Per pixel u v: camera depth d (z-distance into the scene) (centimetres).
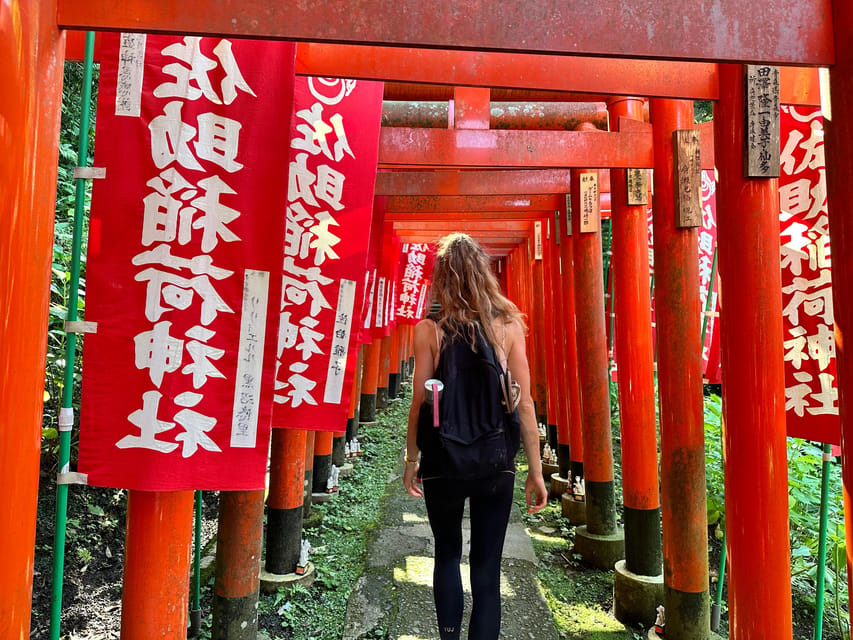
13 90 123
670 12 144
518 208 621
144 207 181
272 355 190
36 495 133
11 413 125
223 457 185
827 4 147
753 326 215
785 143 283
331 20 137
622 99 380
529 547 460
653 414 369
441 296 237
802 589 414
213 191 186
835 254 149
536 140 321
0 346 124
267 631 327
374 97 291
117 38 181
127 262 180
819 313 273
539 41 141
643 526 360
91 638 303
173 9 134
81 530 383
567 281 558
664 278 312
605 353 457
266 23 136
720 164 225
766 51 145
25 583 129
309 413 293
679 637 309
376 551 439
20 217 125
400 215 752
